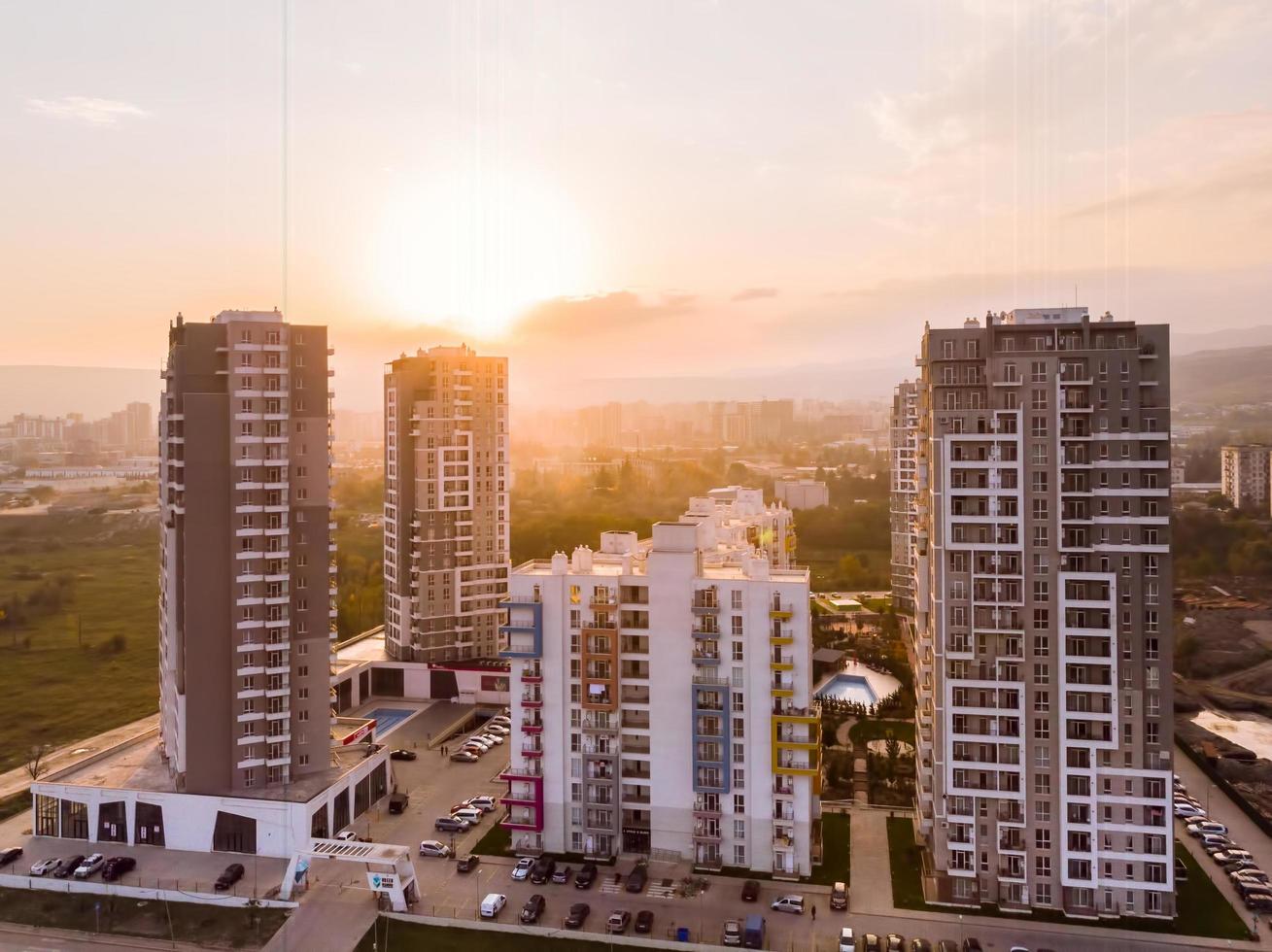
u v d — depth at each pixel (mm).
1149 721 101875
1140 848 102062
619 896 109500
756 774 114812
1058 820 103688
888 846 121312
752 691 114812
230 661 123188
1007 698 104750
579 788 120500
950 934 100125
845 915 104250
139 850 120875
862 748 156125
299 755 129000
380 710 184625
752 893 107938
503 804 131125
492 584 199500
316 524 129625
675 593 117312
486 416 198375
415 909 106688
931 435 108250
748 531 183250
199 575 122250
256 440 124188
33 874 113688
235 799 119812
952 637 106125
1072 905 103625
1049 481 103750
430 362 197250
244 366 124250
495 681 188500
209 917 105000
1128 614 102312
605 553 139625
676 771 117812
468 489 196125
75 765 132500
